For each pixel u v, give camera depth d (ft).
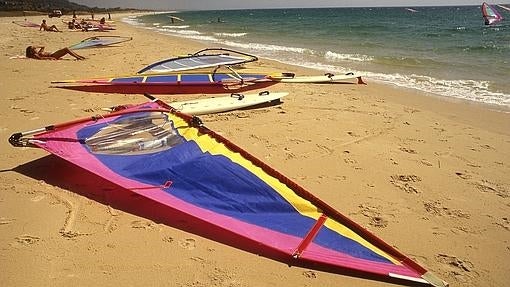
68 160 13.58
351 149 18.90
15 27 109.70
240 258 10.87
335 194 14.70
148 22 213.46
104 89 28.81
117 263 10.57
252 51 61.87
